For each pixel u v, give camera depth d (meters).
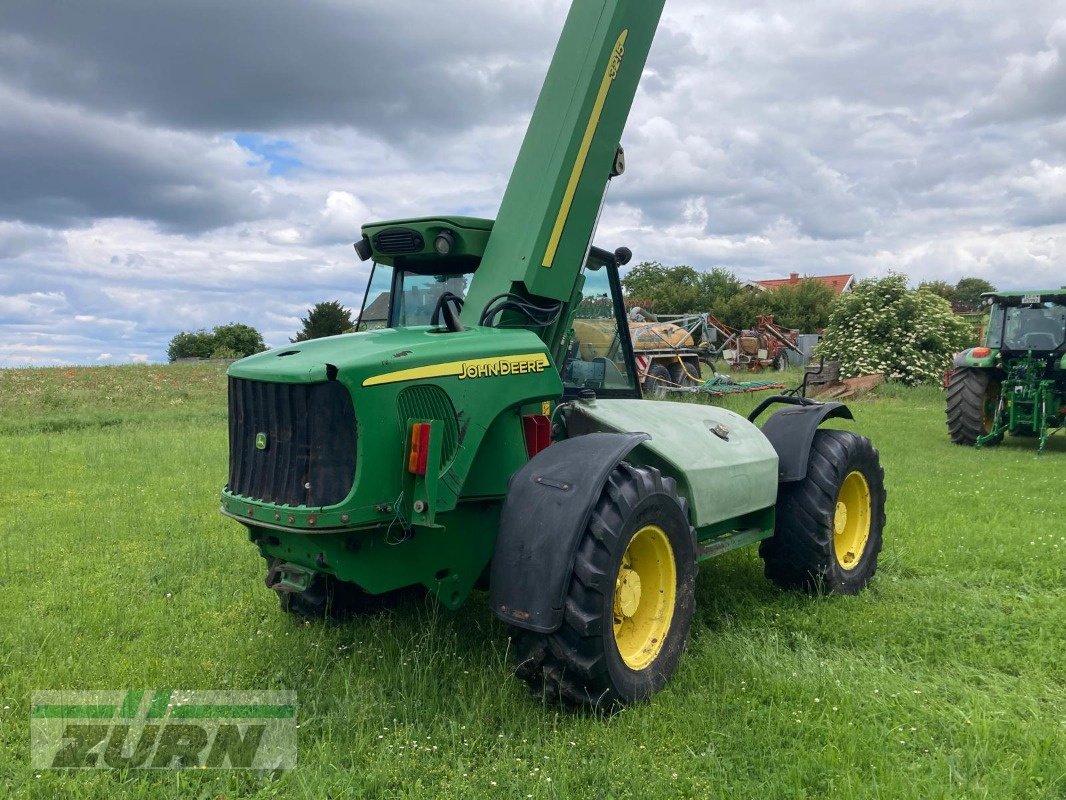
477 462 3.67
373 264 4.88
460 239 4.13
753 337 30.17
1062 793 2.86
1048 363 11.38
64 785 2.86
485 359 3.60
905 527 6.44
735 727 3.22
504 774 2.89
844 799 2.75
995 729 3.22
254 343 65.44
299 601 4.37
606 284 4.98
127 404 17.31
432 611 4.37
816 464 4.92
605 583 3.21
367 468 3.25
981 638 4.28
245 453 3.60
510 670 3.58
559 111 4.23
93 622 4.34
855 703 3.44
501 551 3.30
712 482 4.15
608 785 2.85
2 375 21.94
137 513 6.77
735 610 4.68
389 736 3.15
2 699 3.48
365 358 3.29
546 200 4.08
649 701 3.45
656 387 17.06
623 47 4.36
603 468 3.33
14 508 7.00
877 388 20.30
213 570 5.29
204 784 2.92
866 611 4.64
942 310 22.66
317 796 2.77
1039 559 5.58
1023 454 10.77
